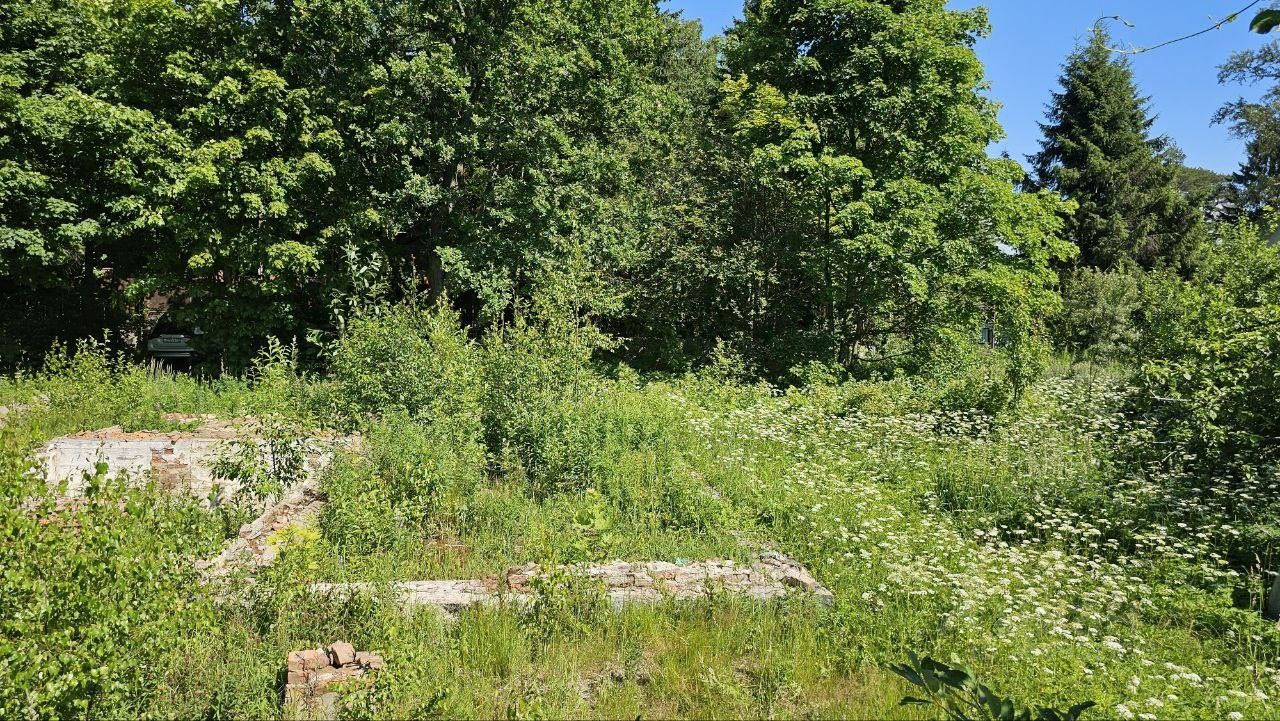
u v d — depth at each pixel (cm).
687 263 1958
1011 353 1460
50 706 368
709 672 512
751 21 2041
